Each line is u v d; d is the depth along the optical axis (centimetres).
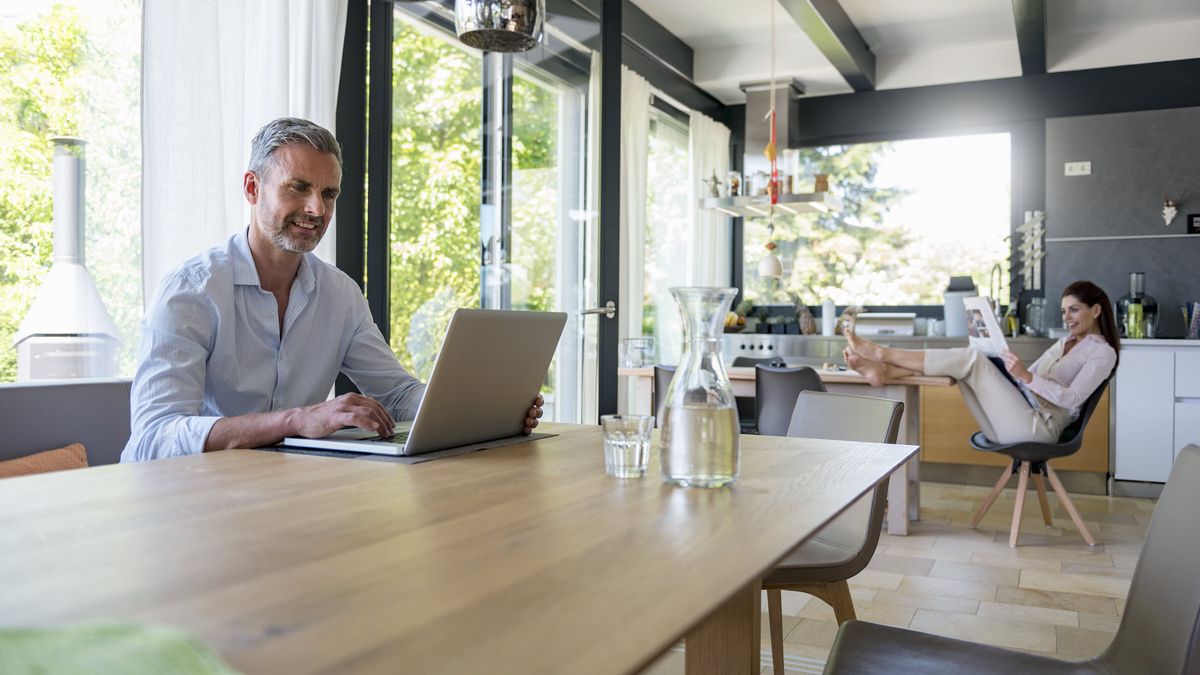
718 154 742
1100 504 530
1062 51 647
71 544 93
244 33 308
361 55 360
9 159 254
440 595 76
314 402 228
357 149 358
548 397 413
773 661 232
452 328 153
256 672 59
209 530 100
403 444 163
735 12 615
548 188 409
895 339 652
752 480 135
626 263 603
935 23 623
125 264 277
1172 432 550
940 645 146
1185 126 602
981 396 437
